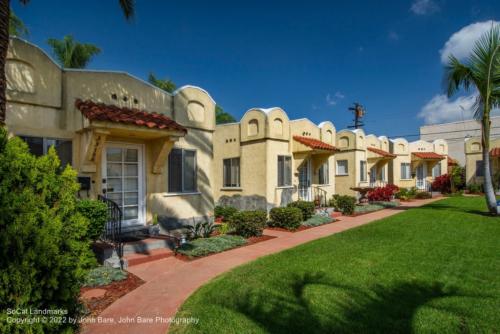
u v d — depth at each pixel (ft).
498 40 40.55
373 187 65.46
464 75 43.42
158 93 30.32
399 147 83.25
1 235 9.91
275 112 46.83
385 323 13.37
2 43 16.74
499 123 105.19
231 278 19.15
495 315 14.01
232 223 32.89
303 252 25.44
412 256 23.53
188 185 32.55
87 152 23.89
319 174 56.24
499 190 78.33
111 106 26.12
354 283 18.03
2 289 9.84
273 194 46.19
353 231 34.55
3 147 11.12
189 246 26.55
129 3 27.68
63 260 10.98
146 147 29.09
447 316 13.94
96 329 13.26
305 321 13.58
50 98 23.32
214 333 12.70
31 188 11.10
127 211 27.84
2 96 16.61
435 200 70.54
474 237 29.84
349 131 68.85
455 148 114.21
